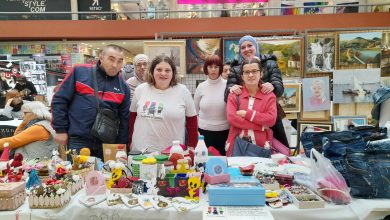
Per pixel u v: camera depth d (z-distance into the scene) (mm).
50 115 2830
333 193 1481
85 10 6309
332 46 3797
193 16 6285
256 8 5641
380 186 1506
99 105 2395
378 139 1759
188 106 2383
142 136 2254
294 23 5949
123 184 1638
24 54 6047
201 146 1855
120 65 2455
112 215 1470
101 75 2449
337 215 1438
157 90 2309
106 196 1566
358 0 6262
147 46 4098
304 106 3797
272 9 5867
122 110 2545
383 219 1445
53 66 5949
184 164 1705
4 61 4863
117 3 6516
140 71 3270
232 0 6133
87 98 2391
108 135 2338
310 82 3770
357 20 5816
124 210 1464
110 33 6137
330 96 3805
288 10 6215
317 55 3828
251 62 2299
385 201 1486
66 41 6312
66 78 2438
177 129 2277
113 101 2455
